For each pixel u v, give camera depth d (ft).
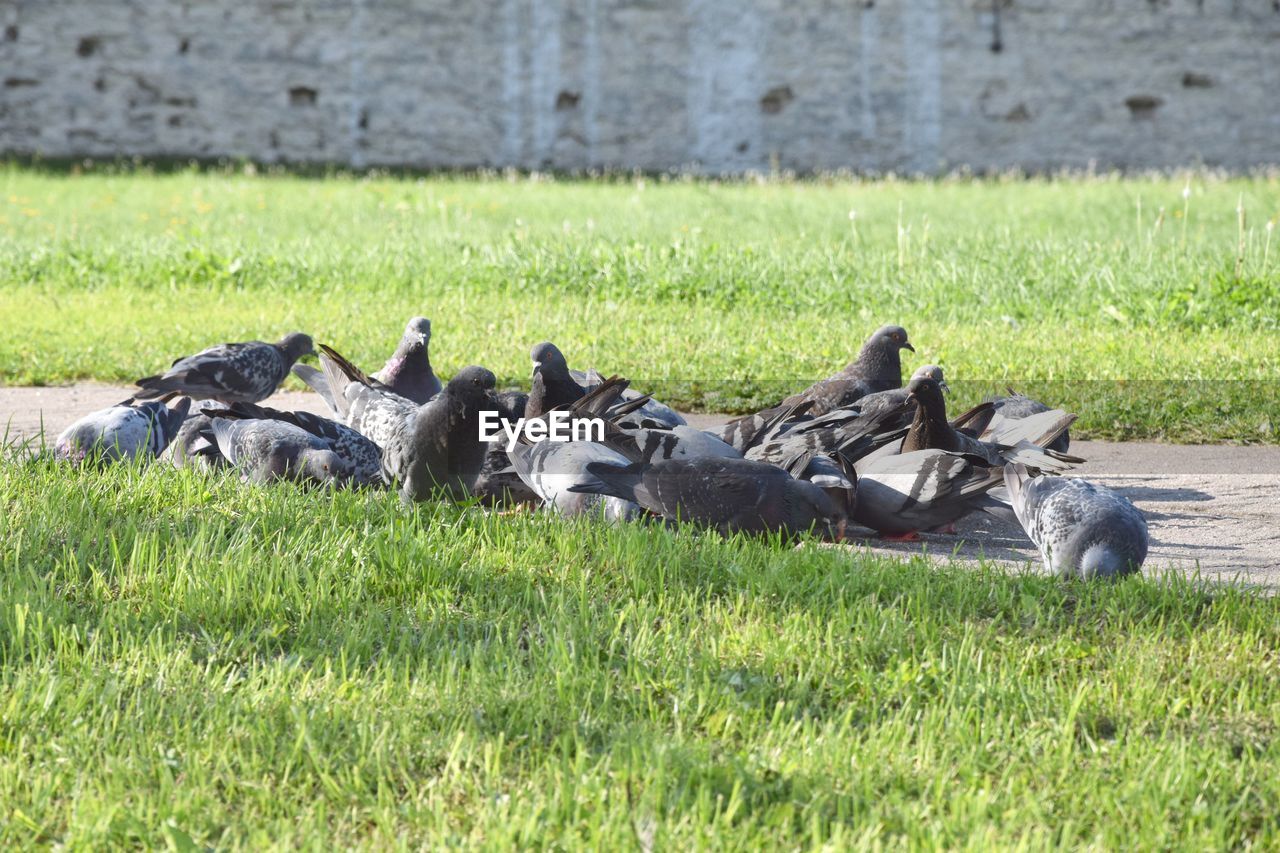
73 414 77.61
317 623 41.45
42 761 33.45
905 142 314.14
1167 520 57.00
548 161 306.55
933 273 127.75
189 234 159.33
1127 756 33.91
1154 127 317.22
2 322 106.93
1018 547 54.39
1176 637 41.39
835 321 108.88
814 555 48.06
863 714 36.70
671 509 50.78
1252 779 33.24
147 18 288.10
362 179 256.73
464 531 50.72
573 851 29.73
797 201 211.00
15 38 283.18
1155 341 96.89
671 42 306.76
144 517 50.57
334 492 54.54
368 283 127.44
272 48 294.46
